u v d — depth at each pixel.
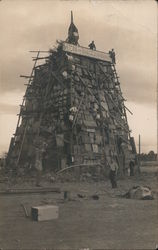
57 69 20.11
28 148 18.75
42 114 19.67
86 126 23.20
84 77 22.27
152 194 11.43
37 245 5.48
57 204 9.53
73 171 21.56
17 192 11.09
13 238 5.79
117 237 6.04
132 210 8.74
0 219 7.03
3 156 17.06
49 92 20.08
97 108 23.53
